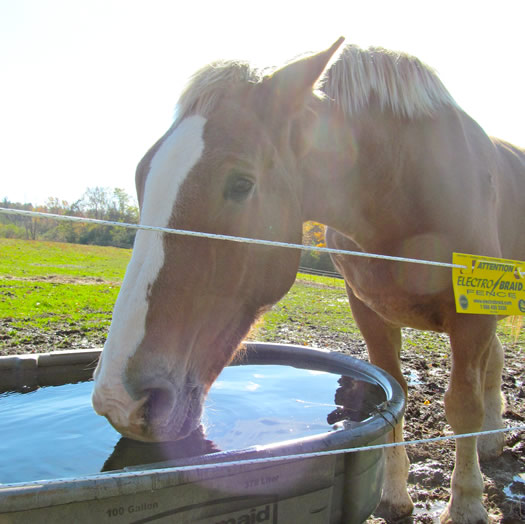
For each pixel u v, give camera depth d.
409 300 2.29
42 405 2.20
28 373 2.38
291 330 6.81
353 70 2.14
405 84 2.25
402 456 2.37
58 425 1.99
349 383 2.39
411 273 2.24
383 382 2.09
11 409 2.15
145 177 1.57
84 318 6.86
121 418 1.34
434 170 2.23
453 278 1.77
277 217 1.77
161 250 1.46
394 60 2.28
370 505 1.67
